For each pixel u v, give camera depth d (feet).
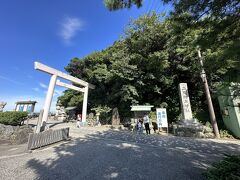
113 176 12.82
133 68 47.60
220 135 35.37
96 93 69.26
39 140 22.11
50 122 66.08
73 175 12.92
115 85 56.03
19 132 29.53
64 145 24.07
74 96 77.15
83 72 73.05
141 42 47.80
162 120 40.70
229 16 10.20
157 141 28.78
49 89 41.98
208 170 12.05
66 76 48.78
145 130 40.70
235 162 11.98
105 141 27.48
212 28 10.93
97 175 12.98
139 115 46.34
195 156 19.10
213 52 12.48
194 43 12.01
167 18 12.43
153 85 51.19
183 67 46.01
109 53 66.90
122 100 54.34
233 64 10.28
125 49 52.80
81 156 18.10
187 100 40.63
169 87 53.26
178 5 11.00
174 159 17.74
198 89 50.70
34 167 14.58
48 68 41.39
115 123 53.98
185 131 35.94
